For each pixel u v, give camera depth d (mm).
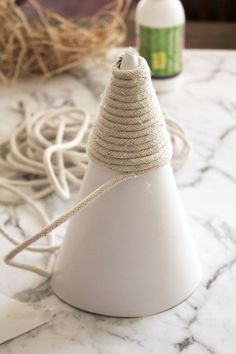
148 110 545
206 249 667
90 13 988
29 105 914
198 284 623
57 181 690
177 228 581
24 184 749
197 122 875
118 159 545
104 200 558
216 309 601
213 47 1047
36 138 783
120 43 1039
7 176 778
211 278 631
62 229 697
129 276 573
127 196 555
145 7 888
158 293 585
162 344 571
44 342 576
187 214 716
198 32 1082
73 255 587
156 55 904
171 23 885
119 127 542
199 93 936
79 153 768
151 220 563
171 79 923
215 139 840
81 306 599
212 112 895
